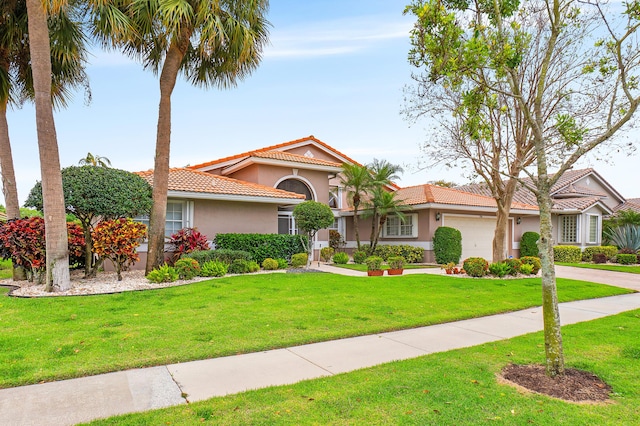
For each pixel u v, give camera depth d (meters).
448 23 5.07
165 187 11.93
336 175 21.58
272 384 4.26
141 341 5.66
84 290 9.67
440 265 18.69
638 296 10.91
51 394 3.98
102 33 10.86
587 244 25.03
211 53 12.64
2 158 12.28
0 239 10.41
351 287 10.70
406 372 4.59
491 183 15.12
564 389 4.13
